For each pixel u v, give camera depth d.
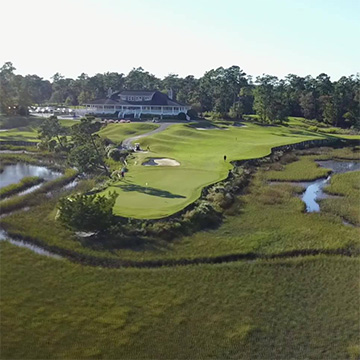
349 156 87.12
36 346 24.44
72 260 34.50
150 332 26.20
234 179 59.47
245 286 31.67
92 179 60.22
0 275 31.34
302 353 24.88
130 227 39.53
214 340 25.73
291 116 169.00
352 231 42.84
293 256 36.88
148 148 82.31
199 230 41.59
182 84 194.38
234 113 142.25
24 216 43.03
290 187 59.78
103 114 132.25
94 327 26.33
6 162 72.38
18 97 127.75
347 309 29.03
